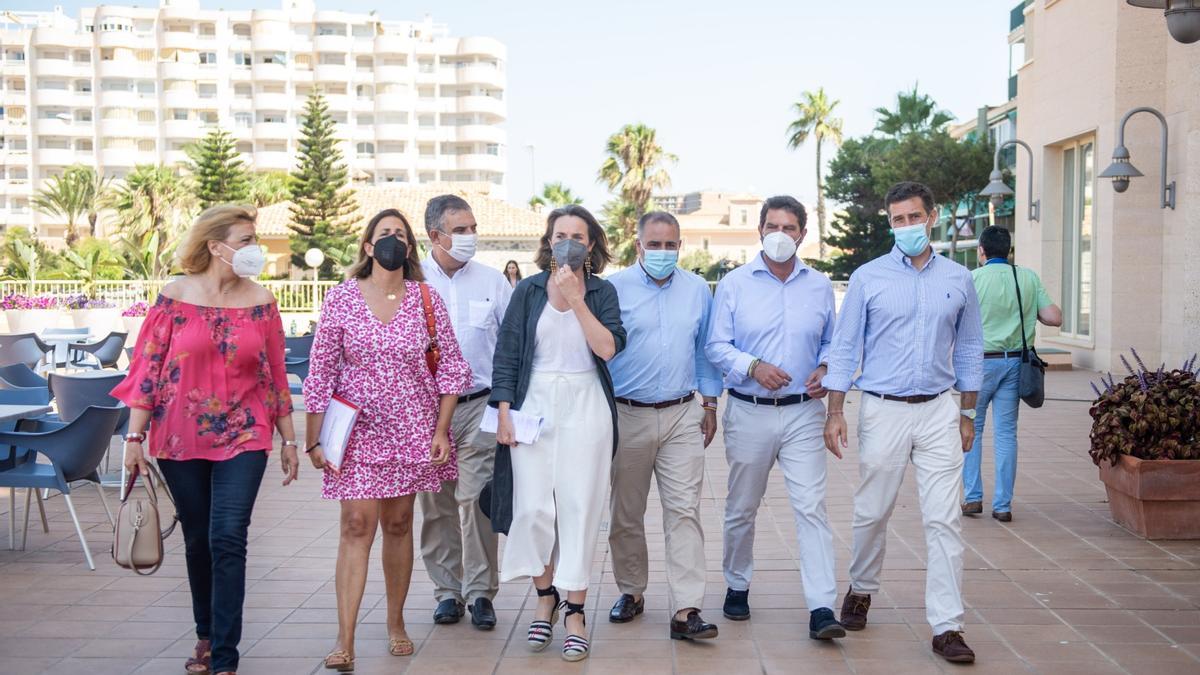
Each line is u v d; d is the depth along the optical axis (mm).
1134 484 6746
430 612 5434
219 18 101250
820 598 4855
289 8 104438
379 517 4805
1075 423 11938
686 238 93062
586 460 4719
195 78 100500
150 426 4520
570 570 4715
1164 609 5344
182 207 57688
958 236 37906
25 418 7102
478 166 106125
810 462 4973
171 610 5441
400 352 4586
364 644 4934
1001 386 7281
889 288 4789
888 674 4484
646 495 5105
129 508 4516
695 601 4898
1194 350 9945
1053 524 7180
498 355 4801
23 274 35188
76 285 31062
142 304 22891
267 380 4621
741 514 5152
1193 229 10016
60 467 6270
